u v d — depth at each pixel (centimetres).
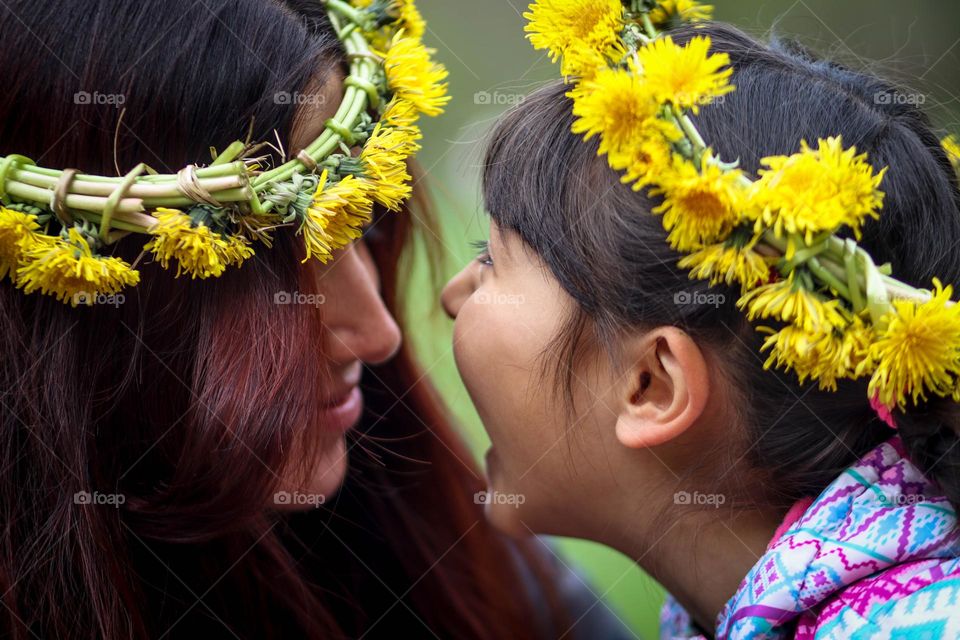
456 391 140
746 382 71
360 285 92
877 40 183
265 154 76
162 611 88
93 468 79
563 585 120
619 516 80
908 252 68
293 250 78
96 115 73
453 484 117
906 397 63
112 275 68
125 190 67
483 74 182
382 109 79
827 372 63
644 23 74
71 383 76
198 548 90
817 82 72
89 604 78
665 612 94
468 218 125
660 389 73
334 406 92
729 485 74
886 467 68
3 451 76
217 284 77
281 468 79
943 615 59
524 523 84
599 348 74
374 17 82
